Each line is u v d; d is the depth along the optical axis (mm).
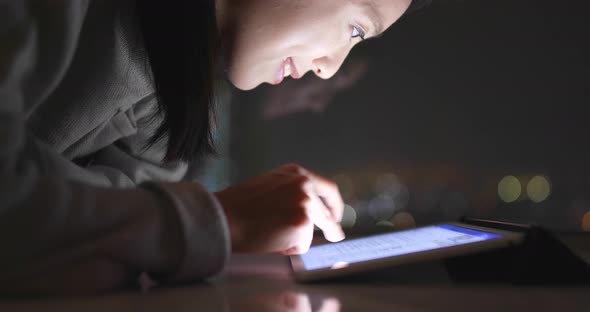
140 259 444
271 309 371
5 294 404
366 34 959
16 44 473
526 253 504
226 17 920
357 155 3219
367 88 3207
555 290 478
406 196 3146
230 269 652
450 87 3174
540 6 3078
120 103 795
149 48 693
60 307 369
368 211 3102
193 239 458
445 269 616
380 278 556
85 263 424
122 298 412
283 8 899
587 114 3037
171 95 706
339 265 539
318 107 3217
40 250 410
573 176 3047
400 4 938
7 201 400
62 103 720
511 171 3117
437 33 3166
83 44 710
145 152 1008
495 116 3154
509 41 3127
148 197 464
